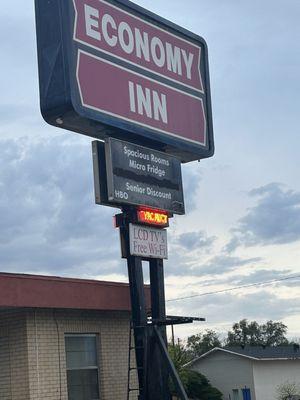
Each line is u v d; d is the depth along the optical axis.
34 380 13.57
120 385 15.55
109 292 14.75
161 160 15.12
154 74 15.80
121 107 14.58
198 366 57.66
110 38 14.67
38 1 13.92
